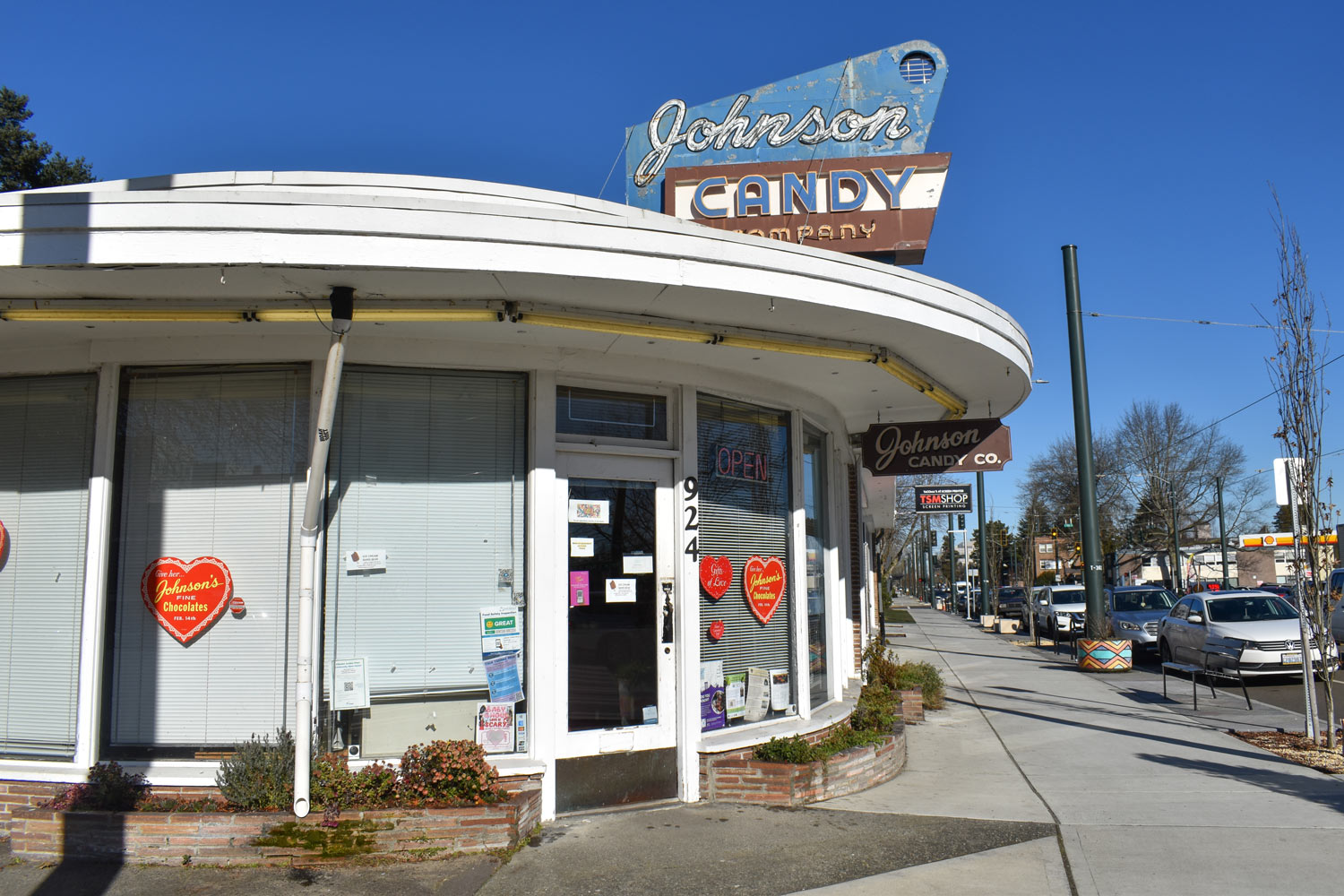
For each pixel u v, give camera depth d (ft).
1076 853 18.95
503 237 16.62
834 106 37.29
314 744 19.61
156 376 21.12
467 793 19.11
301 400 20.88
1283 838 19.84
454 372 21.57
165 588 20.44
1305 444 29.66
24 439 21.43
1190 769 26.94
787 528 27.27
